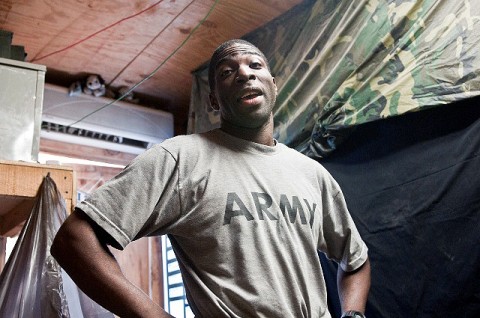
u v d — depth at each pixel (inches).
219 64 45.3
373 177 71.7
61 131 114.3
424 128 66.3
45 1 88.8
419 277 63.6
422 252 63.8
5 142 71.4
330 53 80.8
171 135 125.3
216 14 95.3
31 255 55.6
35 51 103.9
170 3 91.0
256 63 45.0
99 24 96.2
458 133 62.2
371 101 71.0
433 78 64.1
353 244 48.5
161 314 35.3
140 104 126.9
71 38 100.2
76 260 35.3
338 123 74.5
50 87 111.9
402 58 68.7
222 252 37.4
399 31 70.6
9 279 55.1
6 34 89.9
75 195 64.3
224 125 44.8
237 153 42.1
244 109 43.0
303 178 44.1
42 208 59.1
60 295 52.7
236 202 38.7
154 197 38.1
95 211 36.7
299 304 37.3
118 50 105.6
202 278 37.6
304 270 39.0
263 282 36.6
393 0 72.4
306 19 89.0
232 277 36.8
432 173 64.3
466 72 60.5
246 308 35.8
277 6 92.4
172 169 39.4
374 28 74.1
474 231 58.6
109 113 117.5
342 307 46.7
